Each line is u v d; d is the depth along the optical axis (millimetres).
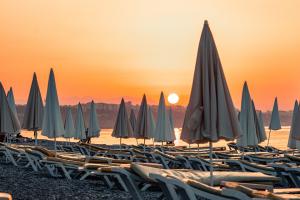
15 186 9484
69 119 22844
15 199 7918
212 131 6312
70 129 22766
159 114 17969
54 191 8969
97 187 9695
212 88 6391
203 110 6430
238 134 6402
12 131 15773
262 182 7812
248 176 7762
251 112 13641
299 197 5695
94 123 24234
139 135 17734
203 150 20031
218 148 21328
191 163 13203
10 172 12188
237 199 5203
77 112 24516
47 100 12773
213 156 15781
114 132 17781
